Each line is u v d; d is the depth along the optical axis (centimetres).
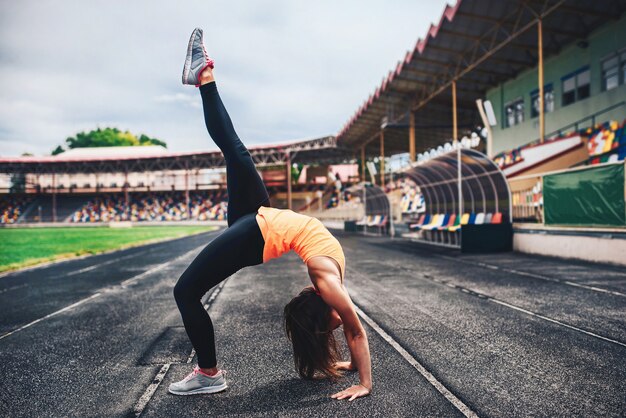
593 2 1594
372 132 3994
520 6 1666
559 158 1578
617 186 898
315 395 279
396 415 247
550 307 531
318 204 6200
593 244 957
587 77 1853
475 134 3403
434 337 408
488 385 291
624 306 531
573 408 254
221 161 6206
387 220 2467
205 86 273
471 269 905
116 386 306
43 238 2822
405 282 750
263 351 379
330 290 256
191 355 377
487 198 1405
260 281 825
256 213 274
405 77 2522
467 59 2209
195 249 1728
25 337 450
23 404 277
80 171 6588
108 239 2634
